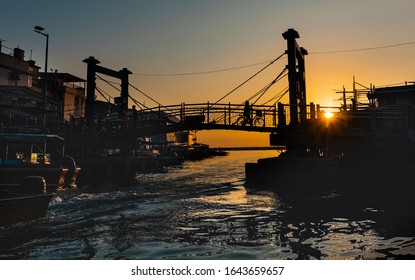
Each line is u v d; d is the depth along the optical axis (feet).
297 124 72.59
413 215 38.63
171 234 31.68
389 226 33.30
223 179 96.27
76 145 99.14
